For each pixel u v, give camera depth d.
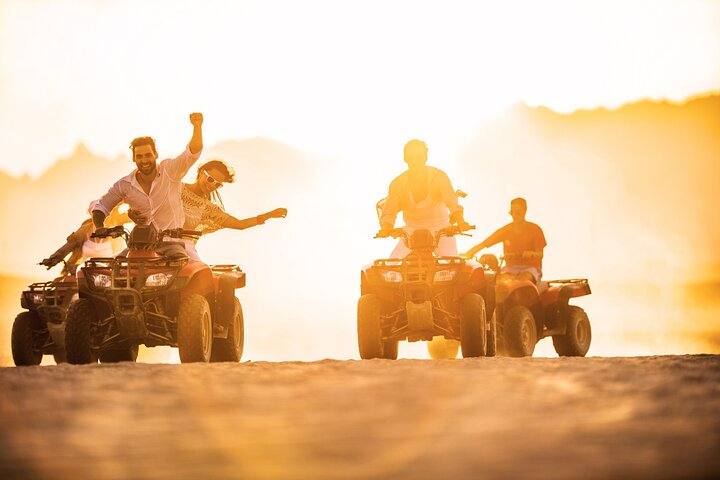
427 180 24.89
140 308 21.05
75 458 8.07
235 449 8.33
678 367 15.12
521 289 28.73
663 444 8.30
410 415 9.95
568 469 7.29
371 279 23.62
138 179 22.62
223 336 22.23
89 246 27.19
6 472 7.60
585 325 31.03
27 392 11.97
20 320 26.08
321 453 8.09
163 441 8.75
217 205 24.20
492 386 12.26
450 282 23.30
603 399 10.95
